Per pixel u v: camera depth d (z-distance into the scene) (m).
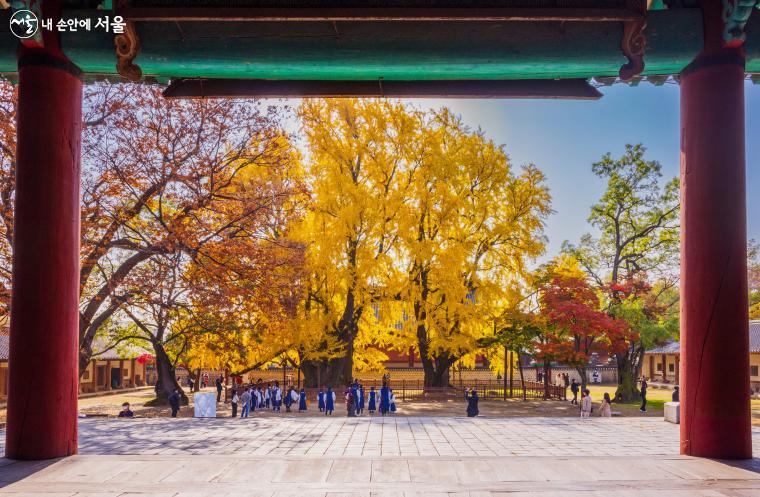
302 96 11.27
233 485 7.94
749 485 7.86
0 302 20.75
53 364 9.34
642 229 40.75
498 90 11.20
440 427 18.12
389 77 10.48
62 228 9.43
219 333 29.77
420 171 35.97
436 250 34.97
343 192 34.28
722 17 9.55
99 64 9.71
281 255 27.34
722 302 9.35
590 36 9.53
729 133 9.53
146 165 22.33
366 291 34.88
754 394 43.09
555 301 34.28
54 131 9.42
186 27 9.44
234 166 25.52
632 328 35.31
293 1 9.16
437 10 8.97
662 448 13.41
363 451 13.08
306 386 38.19
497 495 7.39
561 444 14.18
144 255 23.20
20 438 9.28
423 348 38.56
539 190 37.84
